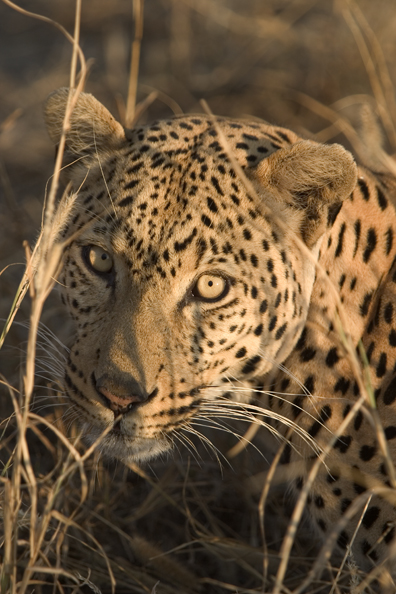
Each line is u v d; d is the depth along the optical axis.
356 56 14.13
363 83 14.07
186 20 16.25
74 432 7.97
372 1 14.32
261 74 15.16
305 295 6.62
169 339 6.24
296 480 7.06
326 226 6.36
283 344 6.68
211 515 8.20
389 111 11.12
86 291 6.54
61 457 7.55
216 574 7.96
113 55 16.44
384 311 6.72
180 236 6.07
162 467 8.83
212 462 8.79
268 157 6.23
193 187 6.16
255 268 6.31
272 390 7.05
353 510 5.38
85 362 6.32
